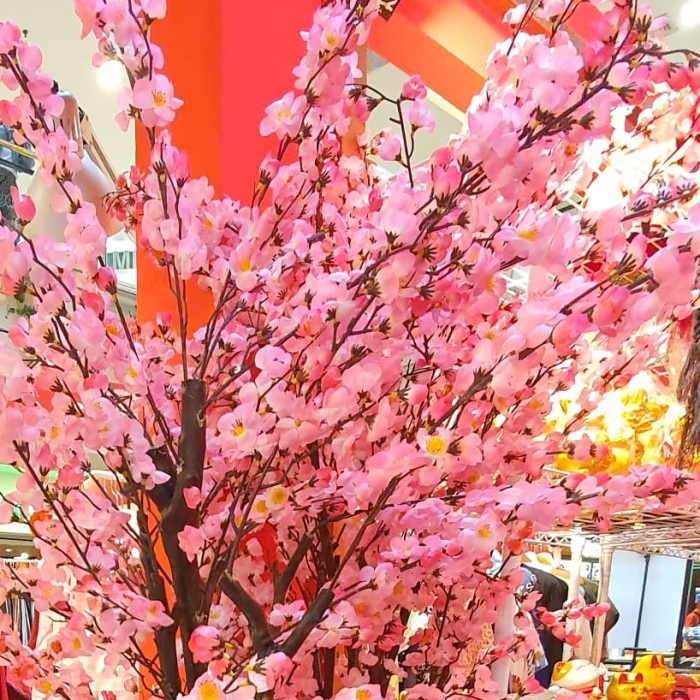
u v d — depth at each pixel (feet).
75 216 1.95
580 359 2.34
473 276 1.86
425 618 3.02
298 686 2.29
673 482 1.90
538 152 1.77
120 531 2.23
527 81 1.69
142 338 2.70
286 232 2.29
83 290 2.07
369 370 1.89
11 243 1.82
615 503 1.93
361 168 2.66
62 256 1.94
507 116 1.67
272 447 1.99
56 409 1.94
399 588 2.21
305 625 2.00
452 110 5.82
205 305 3.25
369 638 2.12
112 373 2.26
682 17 6.42
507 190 1.69
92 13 1.91
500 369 1.77
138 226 2.72
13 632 2.32
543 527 2.42
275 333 2.05
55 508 2.05
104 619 2.04
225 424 1.88
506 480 2.27
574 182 2.63
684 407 3.18
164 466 2.20
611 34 1.67
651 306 1.61
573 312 1.76
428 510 1.96
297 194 2.28
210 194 2.29
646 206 1.98
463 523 1.90
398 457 1.77
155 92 1.96
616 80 1.65
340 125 2.35
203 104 3.28
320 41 2.01
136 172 2.65
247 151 3.33
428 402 2.13
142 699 2.64
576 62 1.65
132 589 2.24
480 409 2.12
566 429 2.54
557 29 2.22
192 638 1.84
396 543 1.95
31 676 2.30
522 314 1.76
